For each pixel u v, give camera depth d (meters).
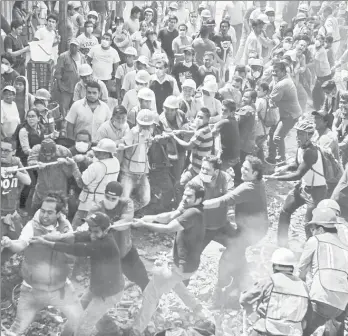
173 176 11.35
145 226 8.02
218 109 12.38
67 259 7.89
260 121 13.27
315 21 19.05
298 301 7.47
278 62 13.53
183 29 16.23
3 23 14.31
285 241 10.42
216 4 21.27
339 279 7.84
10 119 10.98
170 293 9.24
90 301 7.89
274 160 13.86
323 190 10.05
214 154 11.37
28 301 7.79
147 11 16.83
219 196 9.20
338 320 7.93
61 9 15.05
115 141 10.33
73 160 9.60
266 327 7.44
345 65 17.23
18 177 9.38
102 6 17.34
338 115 12.84
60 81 13.28
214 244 10.89
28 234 7.71
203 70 14.45
